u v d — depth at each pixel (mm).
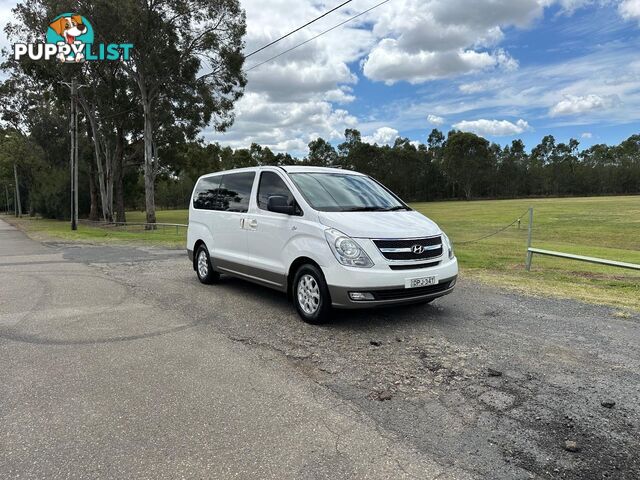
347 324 5465
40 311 6285
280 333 5172
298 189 5906
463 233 22609
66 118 40344
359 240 4988
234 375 3994
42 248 15477
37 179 53969
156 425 3143
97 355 4512
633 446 2826
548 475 2555
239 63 28828
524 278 8500
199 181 8586
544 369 4039
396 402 3459
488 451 2797
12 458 2756
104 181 38688
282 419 3213
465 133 95875
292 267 5777
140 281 8570
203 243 8148
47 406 3432
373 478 2537
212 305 6559
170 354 4531
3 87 41156
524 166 101188
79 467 2662
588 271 9500
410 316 5773
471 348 4586
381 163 95562
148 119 30266
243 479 2535
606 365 4113
